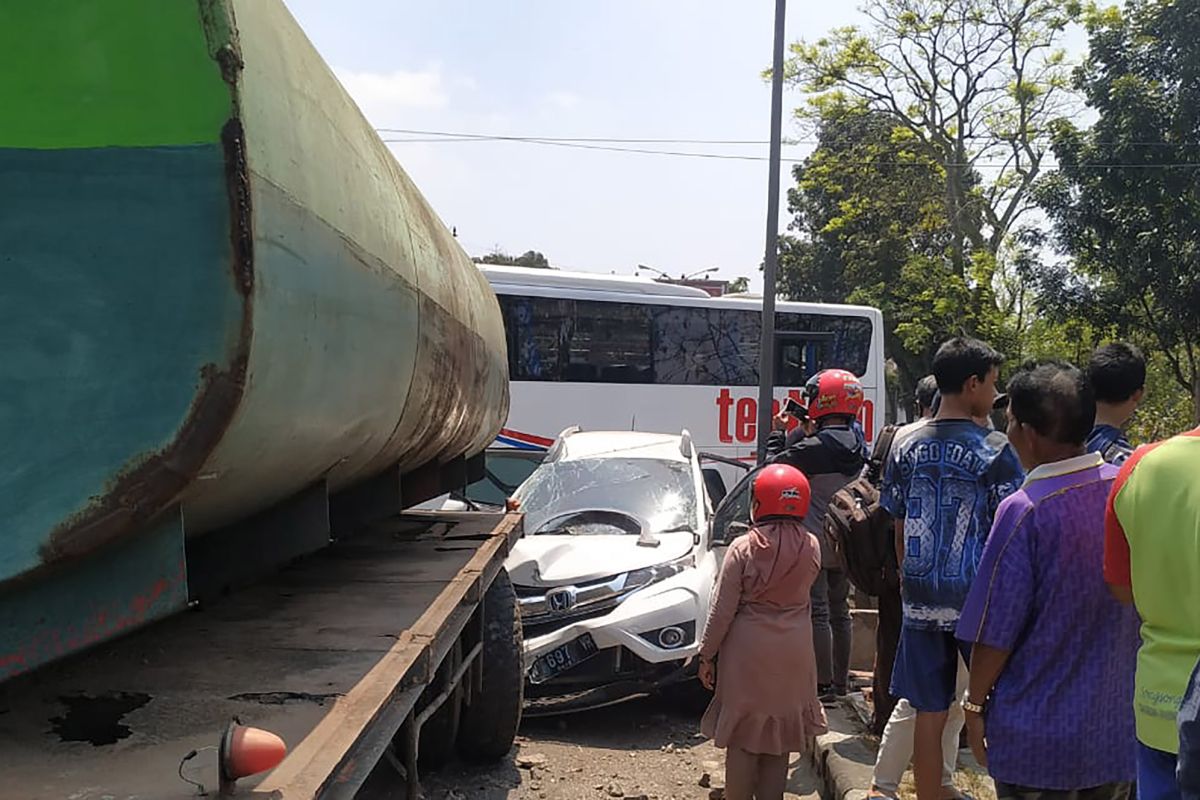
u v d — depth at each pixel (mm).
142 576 1755
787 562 3748
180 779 1629
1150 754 2219
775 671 3746
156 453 1677
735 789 3820
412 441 3695
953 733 3703
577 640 5477
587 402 13125
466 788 4660
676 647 5457
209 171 1683
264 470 2107
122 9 1677
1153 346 20406
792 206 34781
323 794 1744
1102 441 3525
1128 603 2402
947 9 24922
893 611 4410
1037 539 2611
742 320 13938
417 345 3117
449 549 4395
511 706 4809
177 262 1681
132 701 2043
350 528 3744
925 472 3459
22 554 1650
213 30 1678
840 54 25891
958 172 26406
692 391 13609
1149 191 18078
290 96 2025
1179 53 17953
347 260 2299
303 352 1996
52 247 1682
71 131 1682
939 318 24266
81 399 1681
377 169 2869
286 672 2264
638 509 6586
